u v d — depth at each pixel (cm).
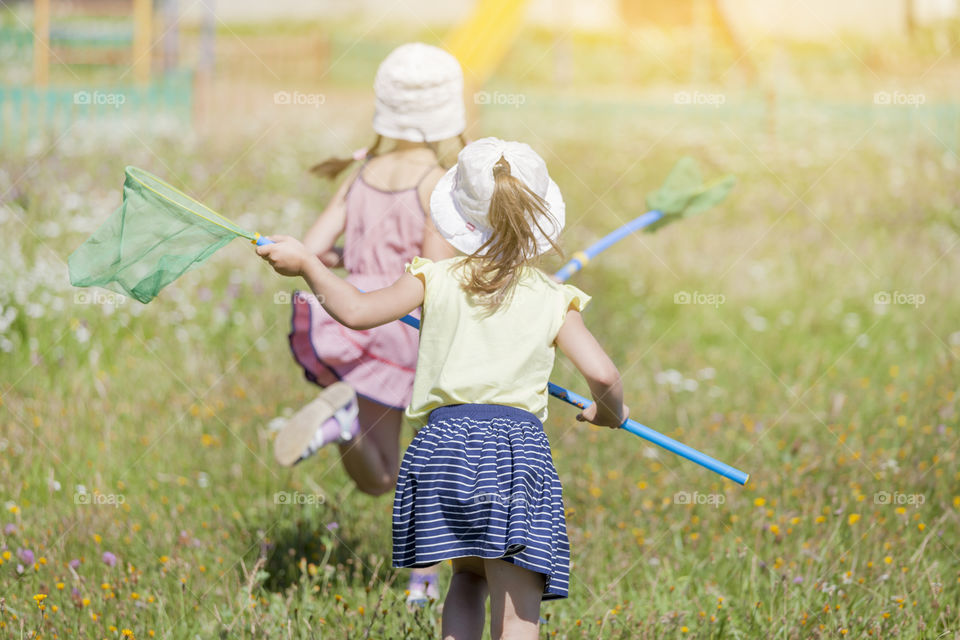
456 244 387
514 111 1783
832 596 444
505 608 349
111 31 2238
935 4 2250
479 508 347
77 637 403
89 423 618
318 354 495
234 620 421
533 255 385
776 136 1541
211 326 762
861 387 718
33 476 558
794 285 926
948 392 691
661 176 1312
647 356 777
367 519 536
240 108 1559
